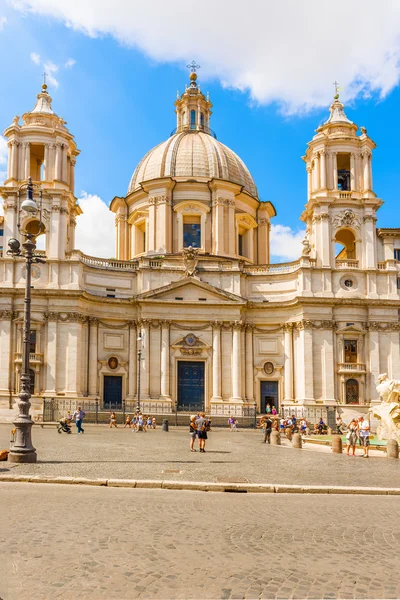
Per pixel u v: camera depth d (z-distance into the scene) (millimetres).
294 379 55719
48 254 53531
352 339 54719
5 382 50656
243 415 53500
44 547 9781
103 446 27594
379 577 8703
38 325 52062
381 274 55781
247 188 67125
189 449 27453
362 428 27562
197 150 65000
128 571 8688
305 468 21250
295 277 56812
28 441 20516
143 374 54562
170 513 12789
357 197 57281
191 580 8398
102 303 55688
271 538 10789
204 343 56000
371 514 13445
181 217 62094
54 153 55312
